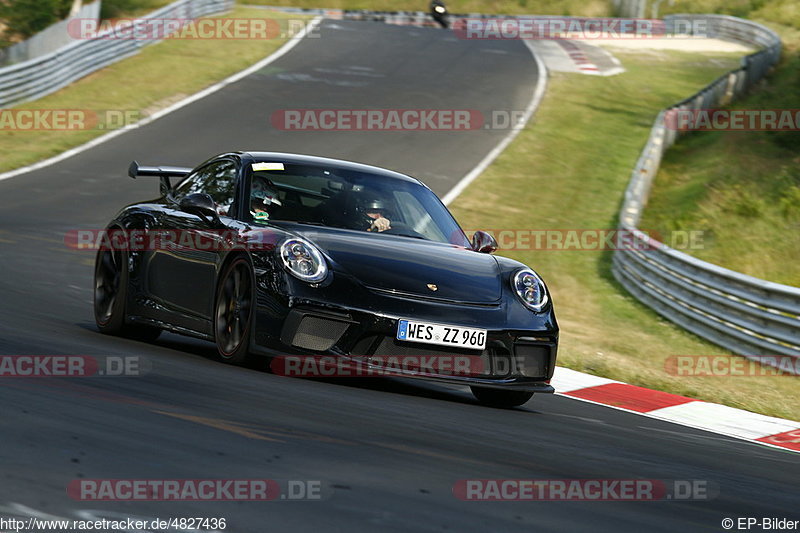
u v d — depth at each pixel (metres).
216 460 11.72
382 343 19.47
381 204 23.25
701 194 64.69
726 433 22.27
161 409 14.37
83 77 86.38
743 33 140.00
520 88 100.19
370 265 20.27
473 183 67.62
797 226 54.72
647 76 114.00
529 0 163.62
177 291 22.67
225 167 23.75
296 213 22.17
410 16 142.50
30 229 46.06
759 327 35.47
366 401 18.09
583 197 66.94
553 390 21.03
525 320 20.69
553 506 11.62
